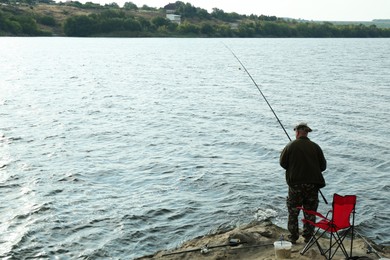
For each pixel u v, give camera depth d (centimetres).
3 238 1211
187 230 1269
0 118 2953
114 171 1817
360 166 1930
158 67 7556
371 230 1291
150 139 2402
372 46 15775
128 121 2911
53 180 1689
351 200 791
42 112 3216
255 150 2188
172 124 2820
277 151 2166
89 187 1625
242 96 4150
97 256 1131
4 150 2127
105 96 4128
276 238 1025
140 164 1923
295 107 3509
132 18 19150
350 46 15712
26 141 2314
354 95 4200
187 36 19112
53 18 18012
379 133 2594
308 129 903
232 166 1900
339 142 2375
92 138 2414
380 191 1620
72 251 1154
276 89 4672
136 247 1179
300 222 1269
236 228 1159
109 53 10812
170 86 4950
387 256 916
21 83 5097
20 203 1456
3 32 16638
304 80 5547
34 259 1112
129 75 6181
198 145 2277
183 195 1546
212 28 19625
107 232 1257
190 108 3453
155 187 1631
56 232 1252
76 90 4559
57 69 6994
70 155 2053
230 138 2433
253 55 10619
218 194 1557
